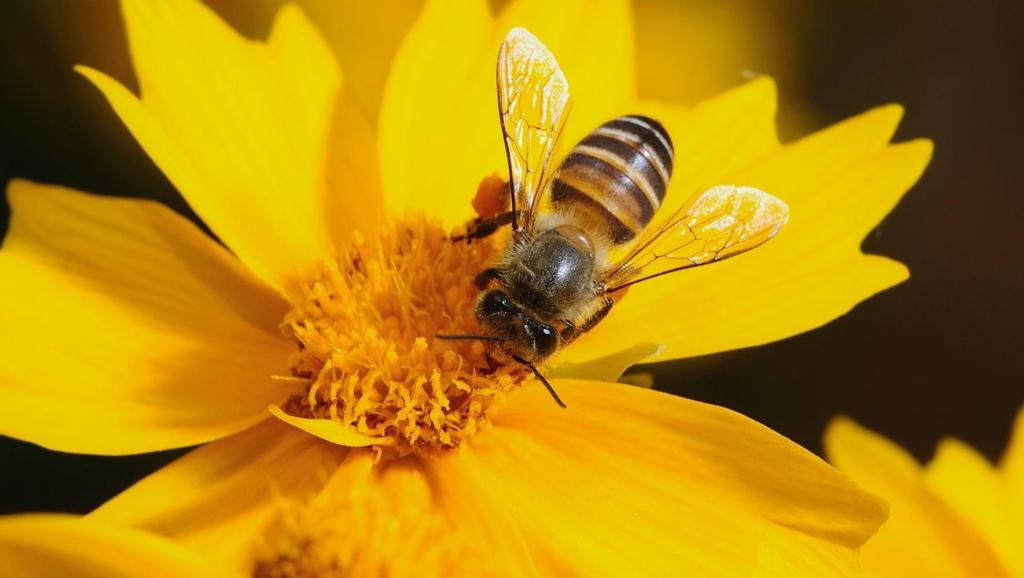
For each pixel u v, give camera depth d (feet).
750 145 0.45
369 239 0.42
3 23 0.47
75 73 0.47
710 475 0.40
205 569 0.36
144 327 0.42
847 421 0.46
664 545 0.40
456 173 0.44
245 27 0.49
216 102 0.43
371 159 0.44
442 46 0.44
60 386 0.40
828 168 0.44
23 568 0.36
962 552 0.44
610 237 0.43
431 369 0.41
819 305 0.42
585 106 0.45
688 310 0.43
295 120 0.43
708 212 0.43
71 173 0.47
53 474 0.45
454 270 0.42
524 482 0.41
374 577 0.39
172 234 0.43
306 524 0.38
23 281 0.41
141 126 0.41
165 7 0.43
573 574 0.40
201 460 0.40
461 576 0.39
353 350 0.41
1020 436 0.46
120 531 0.36
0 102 0.47
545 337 0.42
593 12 0.45
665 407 0.41
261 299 0.42
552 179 0.44
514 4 0.45
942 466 0.46
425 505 0.40
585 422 0.41
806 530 0.40
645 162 0.43
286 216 0.43
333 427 0.40
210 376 0.41
